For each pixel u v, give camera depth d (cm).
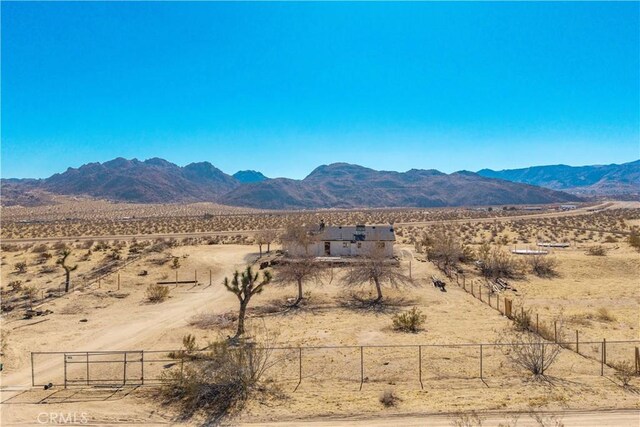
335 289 4612
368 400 2112
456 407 2023
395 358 2647
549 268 5538
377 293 4384
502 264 5488
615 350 2806
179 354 2692
